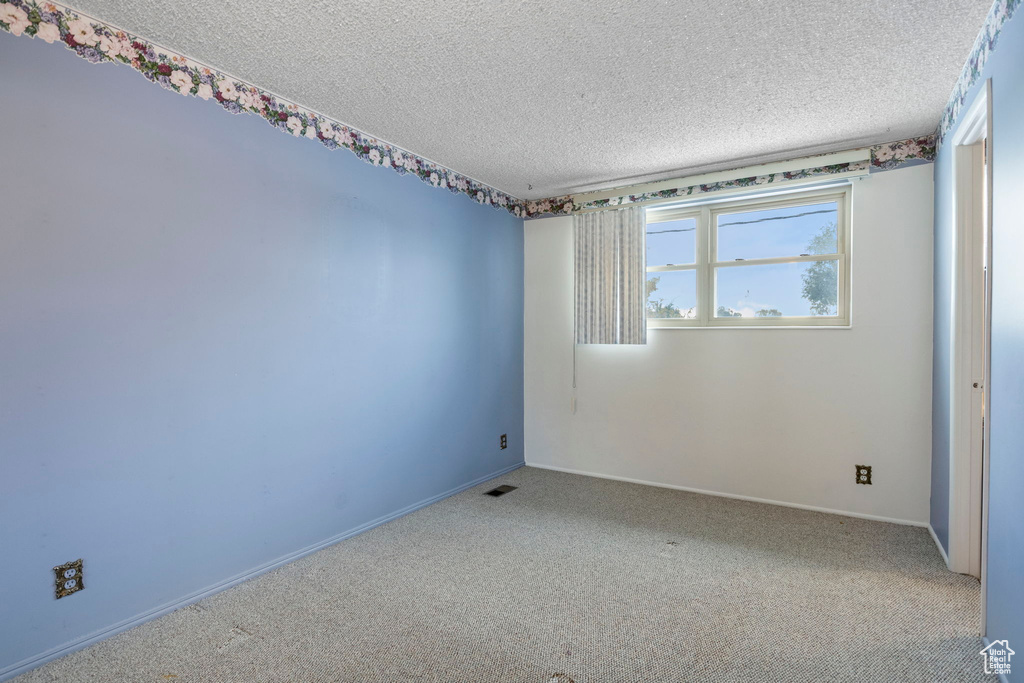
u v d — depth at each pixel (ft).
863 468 10.64
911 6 5.91
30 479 5.83
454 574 8.20
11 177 5.68
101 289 6.38
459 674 5.76
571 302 14.24
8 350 5.66
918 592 7.50
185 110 7.22
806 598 7.37
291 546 8.67
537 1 5.86
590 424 13.96
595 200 13.60
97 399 6.36
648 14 6.09
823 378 11.03
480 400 13.25
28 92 5.79
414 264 11.14
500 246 13.96
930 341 9.98
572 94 8.20
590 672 5.78
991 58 5.95
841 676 5.65
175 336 7.12
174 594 7.12
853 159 10.36
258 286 8.16
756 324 12.02
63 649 6.08
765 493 11.69
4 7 5.64
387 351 10.49
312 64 7.36
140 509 6.77
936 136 9.53
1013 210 5.20
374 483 10.23
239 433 7.91
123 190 6.58
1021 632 4.98
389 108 8.80
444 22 6.29
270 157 8.31
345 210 9.57
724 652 6.12
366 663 5.97
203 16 6.22
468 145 10.51
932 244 9.89
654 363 13.01
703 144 10.32
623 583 7.88
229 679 5.70
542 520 10.58
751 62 7.19
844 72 7.45
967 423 7.98
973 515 8.00
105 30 6.41
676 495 12.21
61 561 6.07
